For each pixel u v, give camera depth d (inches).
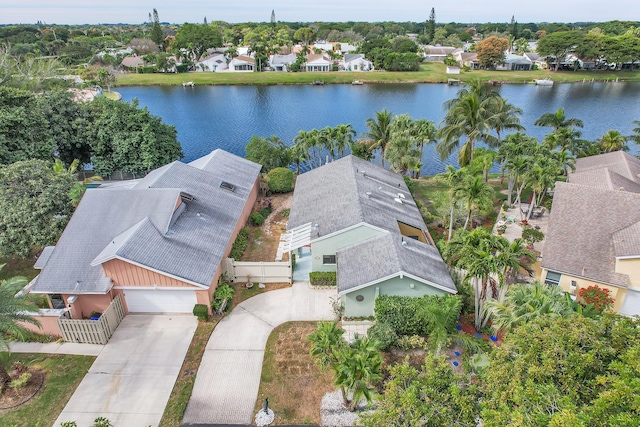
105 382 885.2
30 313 971.3
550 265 1075.9
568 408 471.8
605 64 5826.8
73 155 1979.6
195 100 4338.1
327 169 1688.0
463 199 1291.8
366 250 1123.3
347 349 770.2
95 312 1062.4
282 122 3469.5
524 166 1545.3
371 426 562.3
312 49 7199.8
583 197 1206.3
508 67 5969.5
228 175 1649.9
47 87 3090.6
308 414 806.5
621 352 556.7
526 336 614.9
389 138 2111.2
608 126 3280.0
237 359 946.1
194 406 830.5
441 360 634.2
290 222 1342.3
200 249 1141.1
